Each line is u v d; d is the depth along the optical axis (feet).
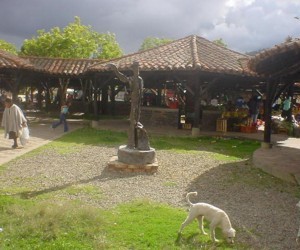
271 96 37.29
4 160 31.50
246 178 27.25
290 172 26.55
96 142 42.32
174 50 55.21
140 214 18.66
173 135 48.37
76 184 24.72
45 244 14.82
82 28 118.11
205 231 16.76
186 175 28.04
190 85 55.31
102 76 57.62
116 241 15.42
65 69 69.77
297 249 15.52
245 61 52.90
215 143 44.11
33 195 22.02
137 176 27.37
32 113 79.41
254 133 53.42
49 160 32.09
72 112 85.61
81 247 14.66
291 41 24.82
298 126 56.34
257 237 16.63
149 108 58.39
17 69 61.11
